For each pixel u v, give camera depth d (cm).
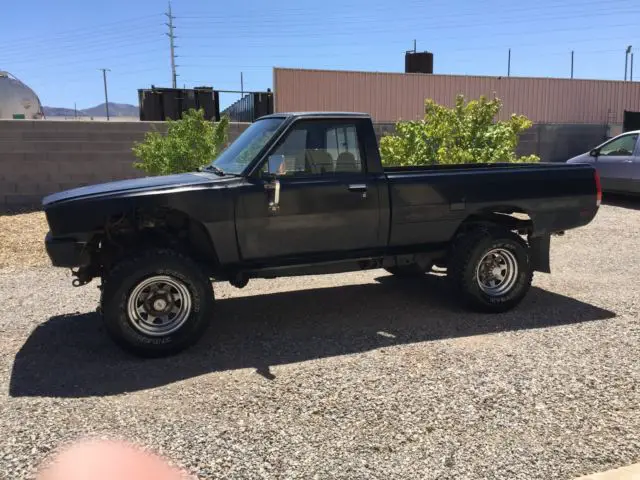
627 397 385
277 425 350
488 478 297
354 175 526
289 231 503
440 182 549
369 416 360
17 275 736
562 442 331
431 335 509
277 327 538
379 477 297
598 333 510
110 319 447
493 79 1980
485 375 420
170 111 1708
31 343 498
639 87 2161
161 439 334
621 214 1216
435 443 329
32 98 1981
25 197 1242
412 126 991
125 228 494
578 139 1909
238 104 2022
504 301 570
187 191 468
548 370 429
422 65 2470
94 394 396
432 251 572
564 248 893
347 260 535
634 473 297
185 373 432
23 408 373
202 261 516
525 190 579
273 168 470
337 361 450
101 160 1280
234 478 296
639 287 668
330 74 1822
